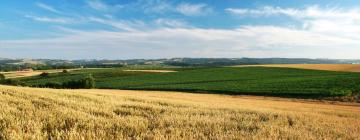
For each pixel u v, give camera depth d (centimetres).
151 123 829
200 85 8269
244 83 8238
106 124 753
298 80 8219
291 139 721
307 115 1366
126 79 10806
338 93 6016
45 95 1375
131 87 8531
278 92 6450
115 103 1271
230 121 942
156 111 1084
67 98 1340
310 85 7194
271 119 1061
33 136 596
